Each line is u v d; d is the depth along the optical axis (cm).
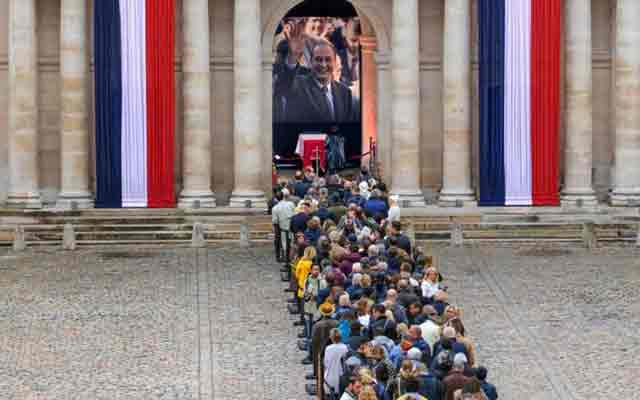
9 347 7694
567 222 10981
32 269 9662
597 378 7175
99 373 7231
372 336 6519
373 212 9644
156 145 11106
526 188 11200
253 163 11306
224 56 11519
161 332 7981
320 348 6700
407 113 11306
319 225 8688
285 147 15450
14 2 11119
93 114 11375
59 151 11431
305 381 7100
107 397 6844
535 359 7506
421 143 11656
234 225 10862
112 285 9125
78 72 11131
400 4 11269
